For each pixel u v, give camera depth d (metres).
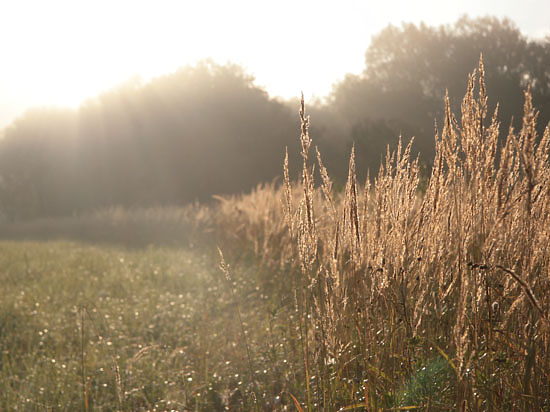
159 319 5.19
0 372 3.83
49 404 3.12
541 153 1.76
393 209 2.14
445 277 2.07
